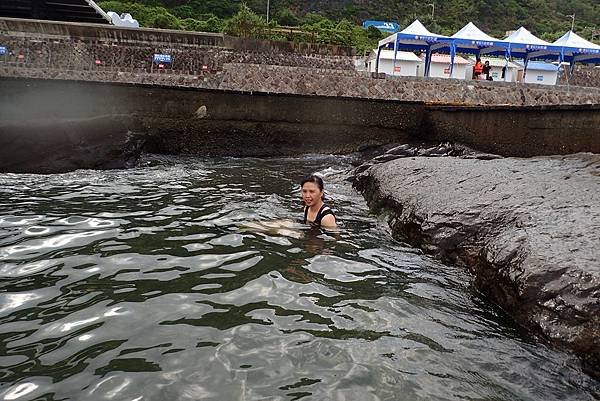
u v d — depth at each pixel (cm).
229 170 948
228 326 285
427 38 2323
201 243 443
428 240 465
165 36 1416
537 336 298
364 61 2720
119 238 447
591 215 395
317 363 251
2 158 809
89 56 1355
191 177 834
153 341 264
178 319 291
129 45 1386
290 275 375
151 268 374
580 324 277
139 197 636
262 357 253
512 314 329
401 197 580
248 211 581
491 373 256
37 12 1606
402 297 350
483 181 556
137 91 1135
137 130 1145
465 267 415
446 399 228
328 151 1271
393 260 438
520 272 336
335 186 831
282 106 1224
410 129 1298
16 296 316
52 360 243
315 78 1530
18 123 867
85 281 344
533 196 475
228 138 1211
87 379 228
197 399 216
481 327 313
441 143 1238
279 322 294
